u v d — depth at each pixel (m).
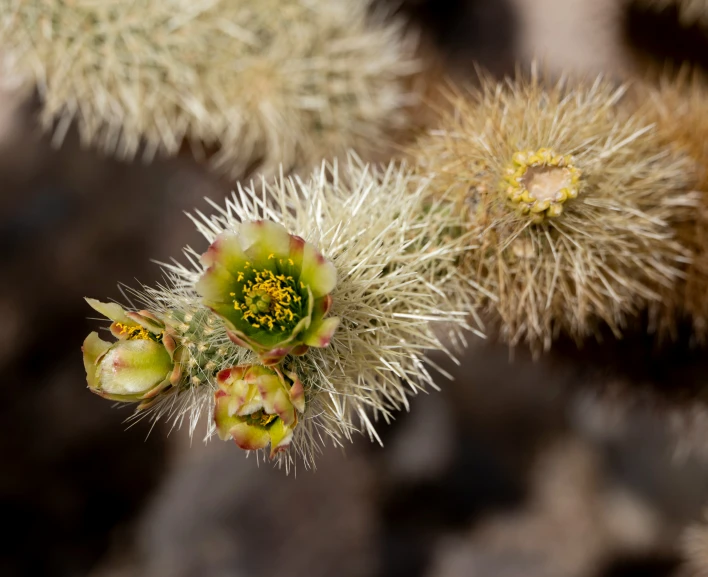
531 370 0.78
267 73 0.58
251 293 0.42
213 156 0.68
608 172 0.47
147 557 0.90
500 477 0.92
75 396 0.93
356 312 0.45
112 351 0.41
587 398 0.71
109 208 0.97
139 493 0.94
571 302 0.49
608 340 0.58
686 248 0.52
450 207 0.48
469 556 0.89
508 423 0.92
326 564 0.88
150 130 0.60
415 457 0.92
